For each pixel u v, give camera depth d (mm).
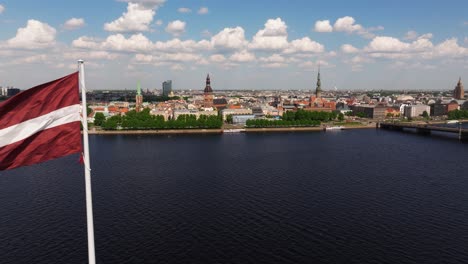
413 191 163250
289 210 135875
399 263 97750
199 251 103250
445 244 108625
